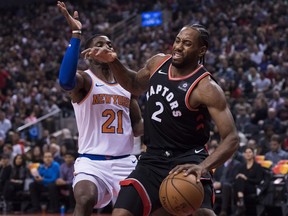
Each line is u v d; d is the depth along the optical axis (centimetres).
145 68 680
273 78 2347
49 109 2595
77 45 718
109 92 791
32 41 3828
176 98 624
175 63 629
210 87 613
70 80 714
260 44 2769
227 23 3155
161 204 611
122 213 619
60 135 2322
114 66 682
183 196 570
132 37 3428
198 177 574
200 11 3494
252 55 2622
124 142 794
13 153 2069
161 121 634
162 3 3847
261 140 1756
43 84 2942
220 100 607
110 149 783
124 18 3966
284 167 1515
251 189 1536
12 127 2497
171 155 633
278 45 2730
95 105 785
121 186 641
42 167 1836
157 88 638
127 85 688
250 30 2927
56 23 4056
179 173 582
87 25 3825
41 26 4069
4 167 1920
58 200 1806
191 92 620
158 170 634
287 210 1454
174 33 3209
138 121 824
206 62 2669
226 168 1608
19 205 1947
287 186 1423
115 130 789
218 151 591
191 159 626
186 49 623
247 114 2019
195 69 632
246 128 1934
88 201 735
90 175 761
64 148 1928
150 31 3456
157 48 3116
